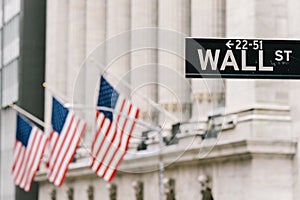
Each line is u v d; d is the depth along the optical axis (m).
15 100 60.47
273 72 10.37
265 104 30.23
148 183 38.09
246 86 30.67
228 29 32.31
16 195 58.03
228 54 10.30
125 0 46.22
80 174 46.31
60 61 54.09
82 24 51.59
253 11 30.52
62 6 54.53
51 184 52.75
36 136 42.44
